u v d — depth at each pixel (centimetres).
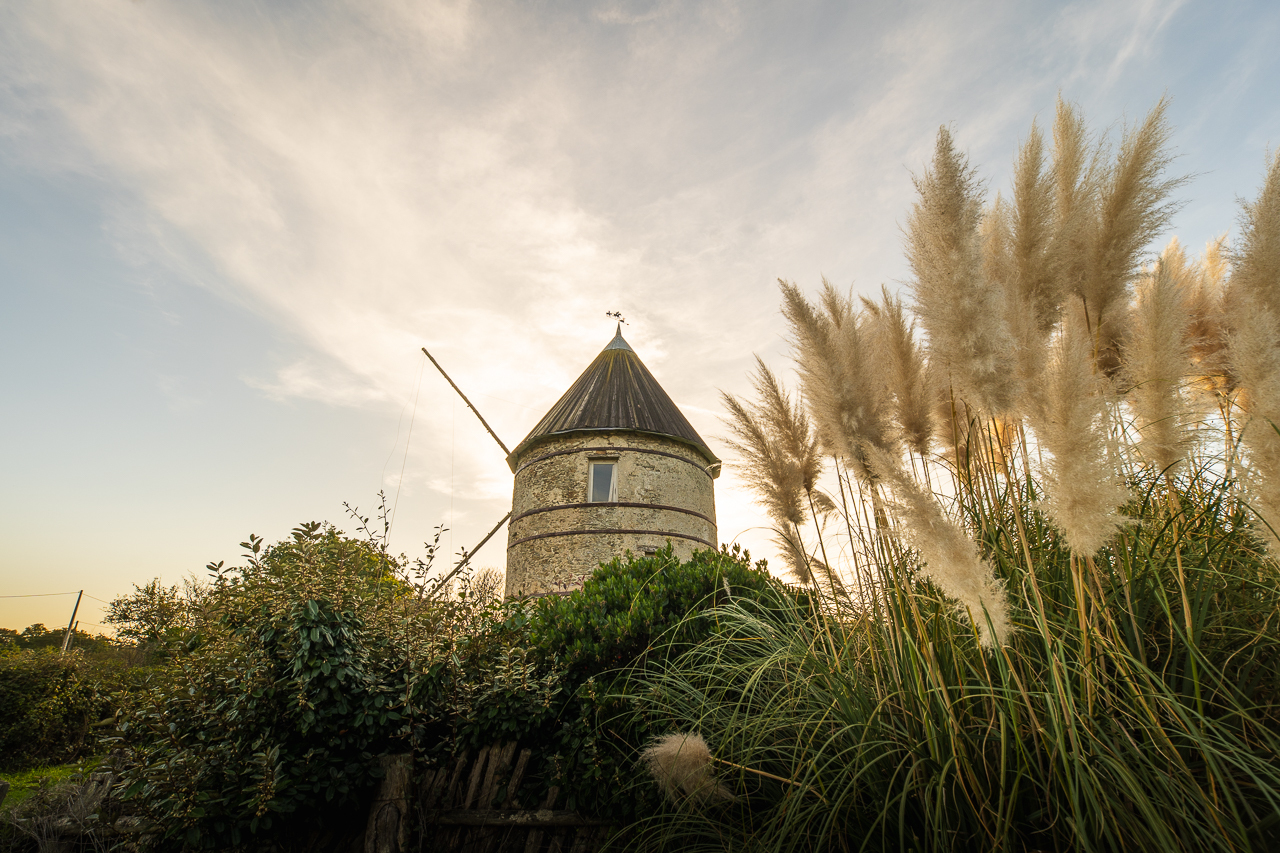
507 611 461
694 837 275
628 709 356
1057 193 305
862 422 277
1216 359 301
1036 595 221
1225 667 228
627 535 1346
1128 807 198
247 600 381
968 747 225
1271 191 259
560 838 345
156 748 328
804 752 254
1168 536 271
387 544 477
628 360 1686
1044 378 225
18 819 427
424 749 375
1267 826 176
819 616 314
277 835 331
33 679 1052
